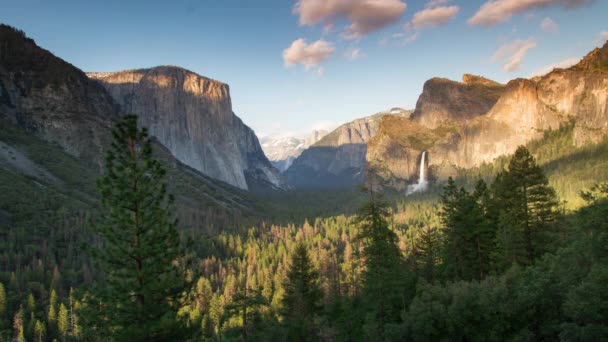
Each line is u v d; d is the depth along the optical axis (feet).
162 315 67.41
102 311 65.77
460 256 143.23
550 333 74.33
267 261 407.44
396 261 116.88
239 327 156.76
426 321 89.20
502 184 148.66
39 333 236.63
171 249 70.85
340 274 285.23
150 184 68.69
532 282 79.15
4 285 283.18
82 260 337.52
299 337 137.69
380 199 115.85
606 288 63.57
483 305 83.92
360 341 119.96
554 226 129.80
